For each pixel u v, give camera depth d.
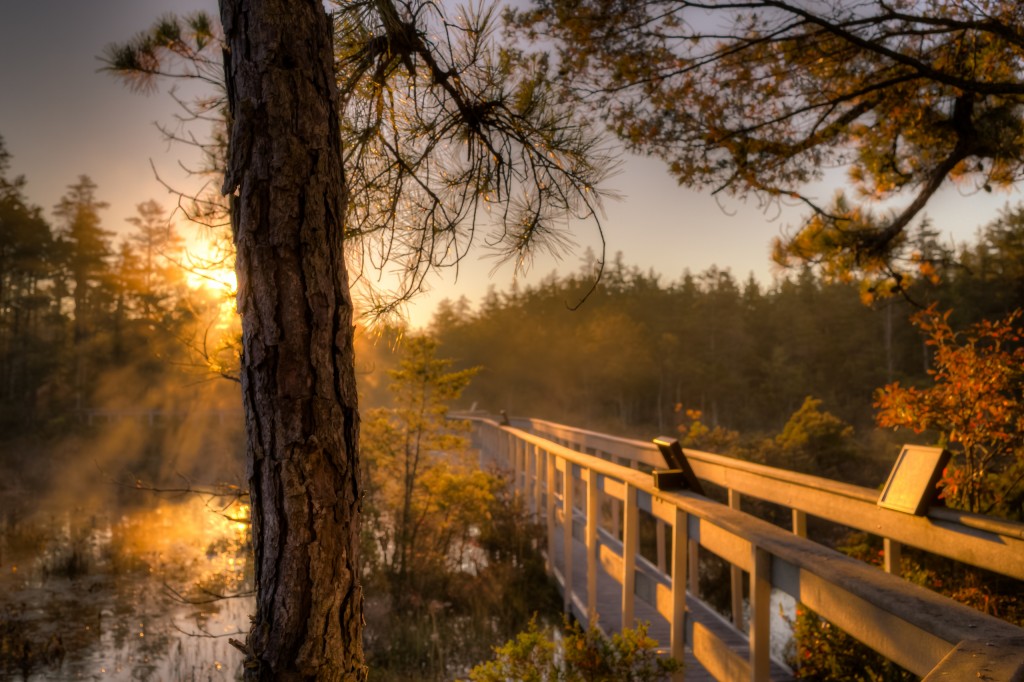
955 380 5.48
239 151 1.97
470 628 7.14
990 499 5.30
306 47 1.99
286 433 1.93
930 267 6.59
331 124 2.03
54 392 32.25
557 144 2.78
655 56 5.13
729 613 7.14
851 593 2.41
